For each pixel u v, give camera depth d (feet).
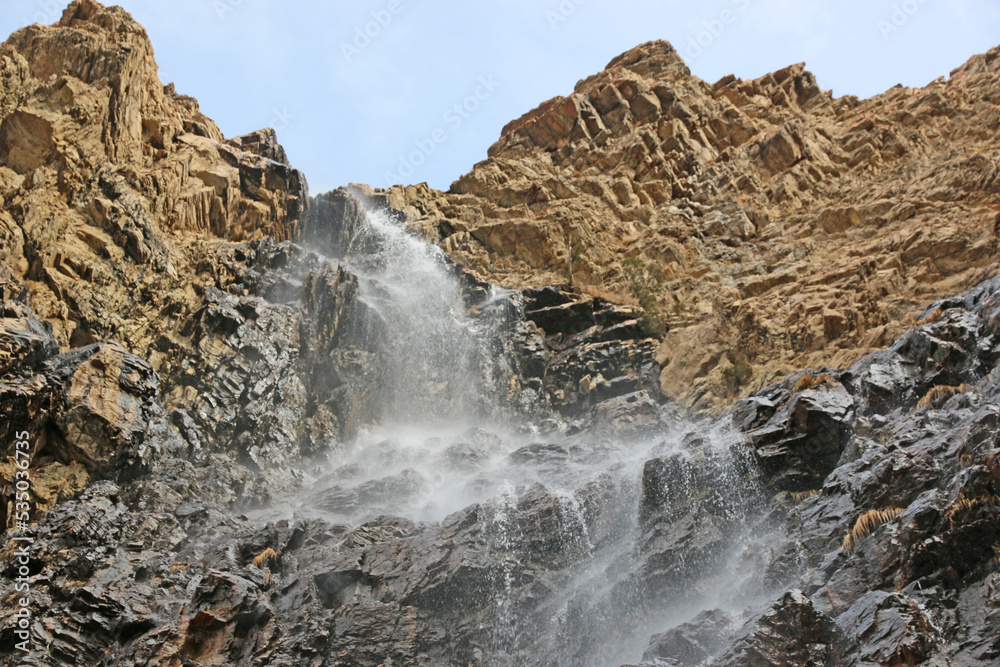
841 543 61.62
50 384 85.81
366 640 68.44
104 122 132.98
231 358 117.80
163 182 134.92
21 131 122.83
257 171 151.33
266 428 117.70
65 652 62.13
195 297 123.24
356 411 130.82
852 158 224.12
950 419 68.08
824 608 54.19
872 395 79.00
